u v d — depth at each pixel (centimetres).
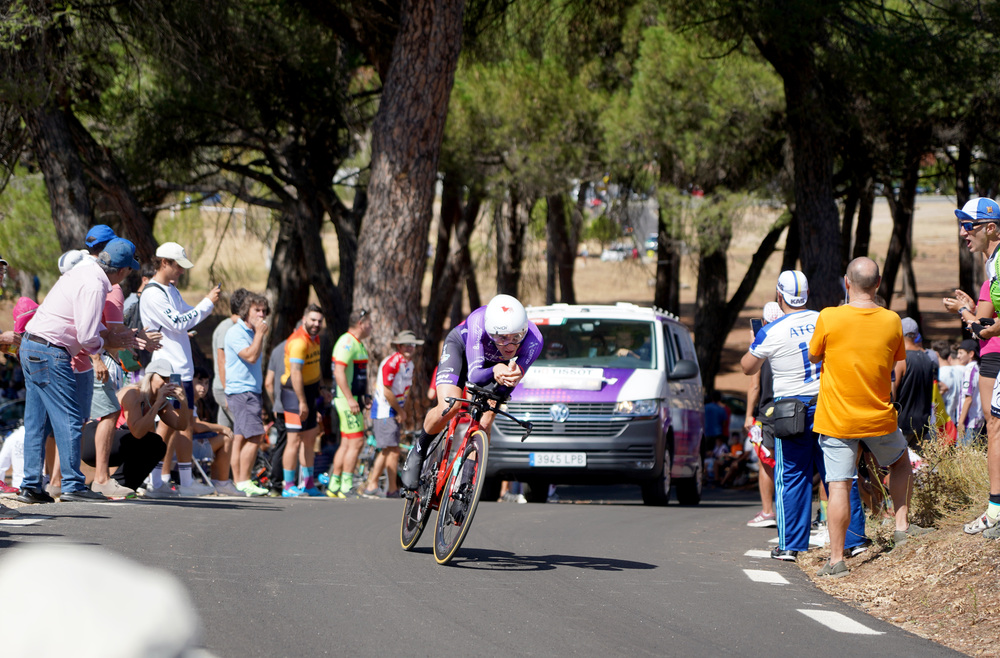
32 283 8719
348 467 3369
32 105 4066
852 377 1839
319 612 1288
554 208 8169
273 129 6191
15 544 1623
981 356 1867
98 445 2473
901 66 4684
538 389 3378
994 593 1534
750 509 3534
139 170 5809
